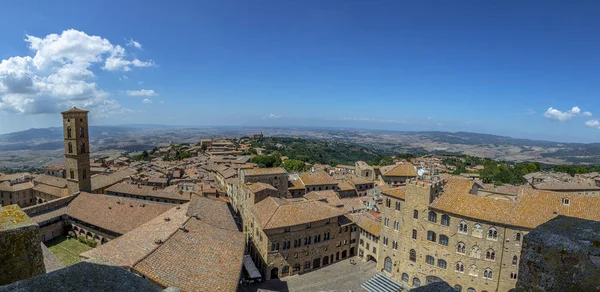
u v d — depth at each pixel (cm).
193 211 7219
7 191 12962
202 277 4394
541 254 1305
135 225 8012
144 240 5441
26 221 1742
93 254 4788
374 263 8481
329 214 8238
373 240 8306
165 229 5997
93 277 1198
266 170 11875
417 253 7069
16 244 1661
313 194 11162
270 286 7200
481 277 6253
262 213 8019
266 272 7406
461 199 6694
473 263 6331
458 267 6512
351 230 8881
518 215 5991
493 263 6122
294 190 12850
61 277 1145
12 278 1644
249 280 7194
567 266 1227
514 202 6294
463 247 6444
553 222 1434
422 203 6956
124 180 14538
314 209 8212
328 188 13962
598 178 16800
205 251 5100
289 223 7550
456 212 6431
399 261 7425
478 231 6259
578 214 5644
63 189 12750
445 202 6744
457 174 18425
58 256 7881
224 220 7562
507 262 5991
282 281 7450
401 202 7412
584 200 5841
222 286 4341
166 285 3962
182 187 14175
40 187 13338
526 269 1356
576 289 1190
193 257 4797
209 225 6072
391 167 17812
